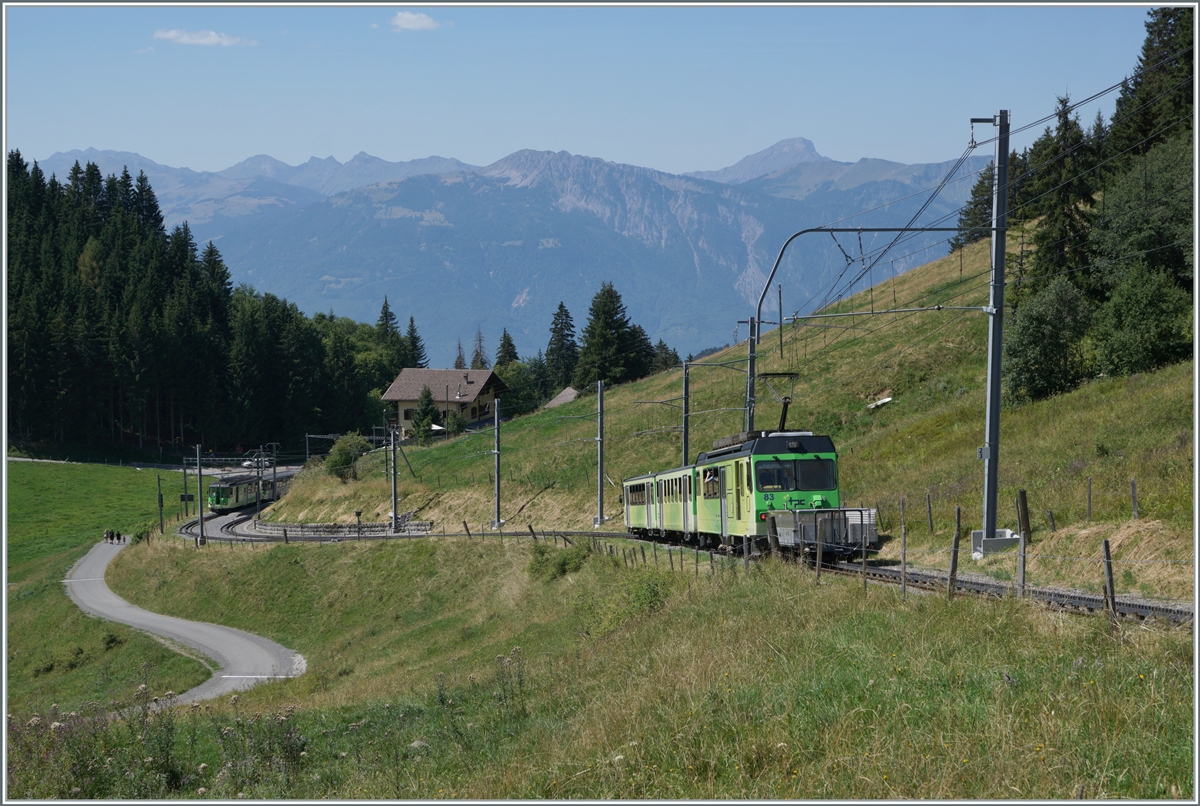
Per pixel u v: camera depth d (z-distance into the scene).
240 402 144.12
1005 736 10.57
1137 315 43.88
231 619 62.38
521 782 12.64
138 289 149.88
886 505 37.19
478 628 42.88
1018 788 9.55
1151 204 51.53
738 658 16.52
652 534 44.28
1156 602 17.75
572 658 24.30
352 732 20.08
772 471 29.23
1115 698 11.13
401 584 57.88
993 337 25.41
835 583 21.03
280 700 33.81
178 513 100.25
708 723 12.89
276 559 67.12
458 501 77.75
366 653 46.81
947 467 40.25
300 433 150.50
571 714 16.97
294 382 150.62
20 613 70.50
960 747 10.52
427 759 16.20
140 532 90.56
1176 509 22.91
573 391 123.69
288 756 17.25
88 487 117.50
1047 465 33.97
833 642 15.88
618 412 85.31
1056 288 47.16
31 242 164.38
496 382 151.75
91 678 52.47
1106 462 31.16
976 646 14.14
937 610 16.22
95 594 72.62
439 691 23.16
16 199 175.62
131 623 62.97
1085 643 13.34
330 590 60.91
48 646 62.19
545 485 73.38
